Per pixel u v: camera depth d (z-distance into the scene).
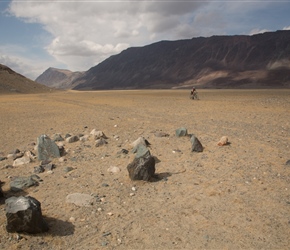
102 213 6.09
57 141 13.02
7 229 5.25
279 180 7.41
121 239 5.15
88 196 6.78
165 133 13.27
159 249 4.84
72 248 4.92
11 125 18.70
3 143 13.25
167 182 7.63
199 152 10.26
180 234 5.23
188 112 23.39
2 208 6.38
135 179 7.71
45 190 7.39
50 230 5.45
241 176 7.80
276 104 29.52
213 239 5.04
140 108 28.38
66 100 48.50
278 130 13.88
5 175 8.71
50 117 22.75
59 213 6.11
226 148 10.62
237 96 51.62
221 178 7.72
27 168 9.33
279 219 5.56
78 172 8.69
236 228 5.33
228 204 6.24
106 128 16.11
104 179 8.01
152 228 5.46
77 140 12.96
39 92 105.25
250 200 6.37
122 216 5.94
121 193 7.03
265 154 9.71
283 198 6.40
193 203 6.36
